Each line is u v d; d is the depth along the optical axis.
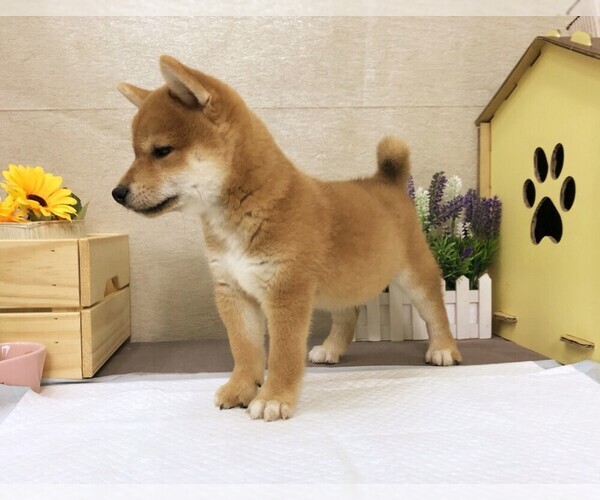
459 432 0.40
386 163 0.61
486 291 0.71
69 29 0.70
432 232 0.71
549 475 0.33
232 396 0.47
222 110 0.45
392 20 0.73
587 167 0.56
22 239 0.55
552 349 0.62
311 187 0.50
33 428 0.42
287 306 0.46
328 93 0.73
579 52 0.55
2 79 0.70
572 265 0.58
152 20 0.71
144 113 0.45
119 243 0.67
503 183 0.72
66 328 0.54
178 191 0.45
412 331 0.72
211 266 0.50
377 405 0.46
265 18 0.72
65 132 0.71
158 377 0.57
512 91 0.69
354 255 0.51
